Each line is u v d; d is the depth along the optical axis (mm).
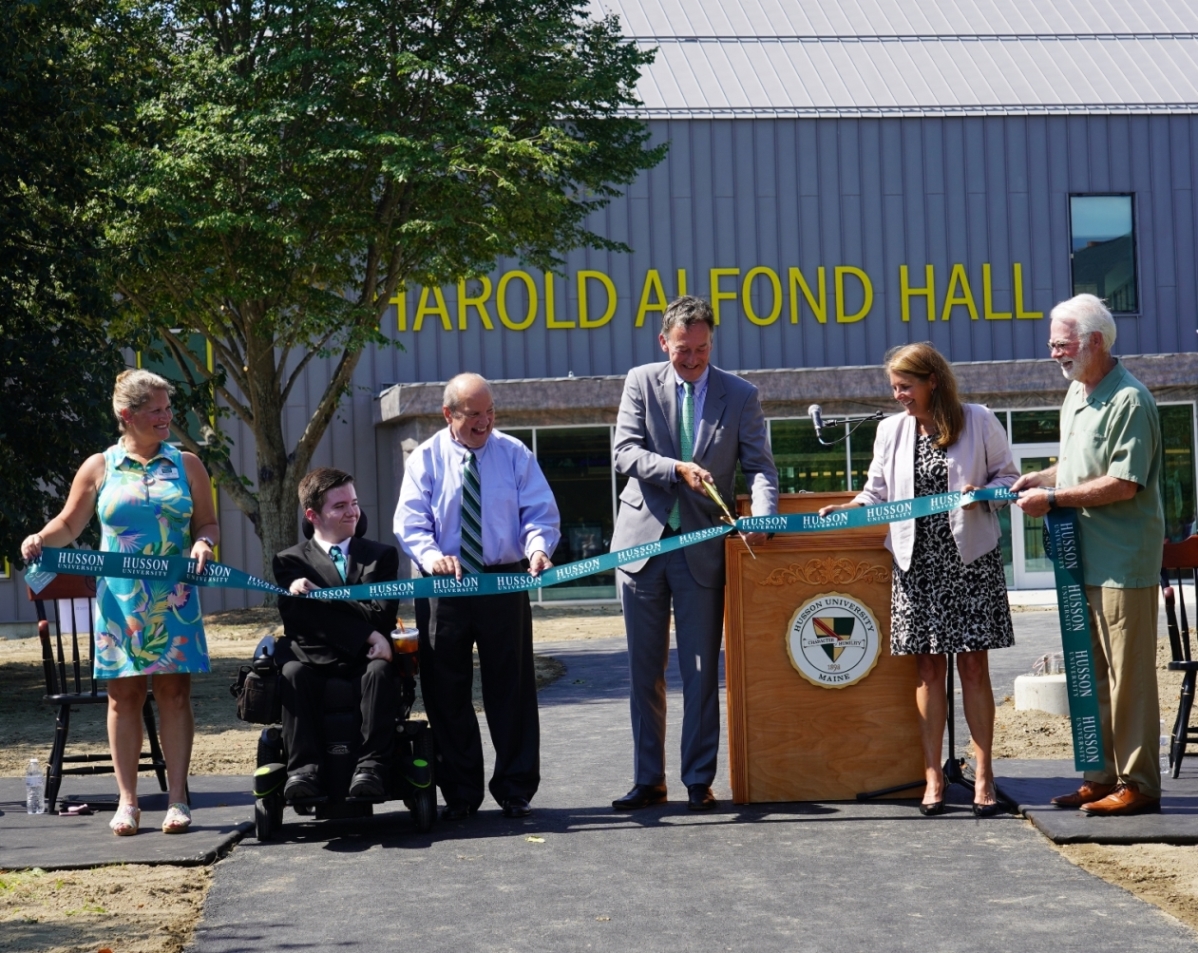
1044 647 13391
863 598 6129
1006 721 8484
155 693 5918
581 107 20734
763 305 28016
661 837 5500
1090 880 4648
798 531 5852
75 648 6852
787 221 28047
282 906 4617
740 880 4789
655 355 27625
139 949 4133
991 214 28359
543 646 16828
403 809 6328
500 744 6055
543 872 4984
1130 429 5586
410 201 19078
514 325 27312
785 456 24281
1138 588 5594
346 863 5207
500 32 19516
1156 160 28594
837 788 6129
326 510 5891
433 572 5867
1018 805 5746
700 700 6039
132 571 5766
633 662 6148
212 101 18391
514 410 24109
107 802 6668
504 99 19078
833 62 29891
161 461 5996
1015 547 24797
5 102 12766
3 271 12688
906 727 6133
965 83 29266
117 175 16641
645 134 21312
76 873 5156
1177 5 32406
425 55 18906
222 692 12531
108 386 12859
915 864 4945
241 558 26500
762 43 30422
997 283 28344
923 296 28250
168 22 19312
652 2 31844
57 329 13438
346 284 21781
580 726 9094
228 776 7402
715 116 27906
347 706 5633
